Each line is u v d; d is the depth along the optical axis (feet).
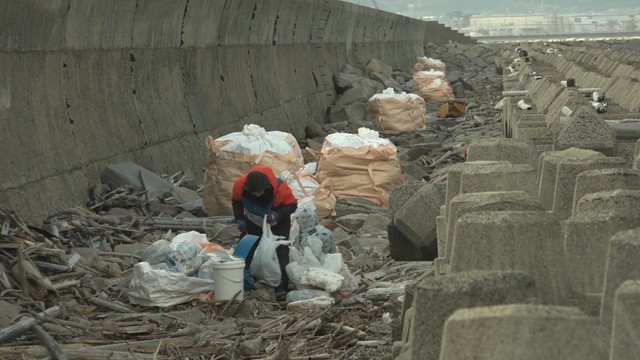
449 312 21.58
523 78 184.44
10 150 76.07
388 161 101.14
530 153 47.24
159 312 56.13
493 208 28.76
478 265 24.66
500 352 18.30
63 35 88.07
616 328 19.98
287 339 50.19
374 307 55.83
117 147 96.78
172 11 113.91
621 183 31.91
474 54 407.44
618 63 181.16
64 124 87.10
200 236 64.90
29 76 81.61
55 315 51.72
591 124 55.26
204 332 50.93
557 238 24.68
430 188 57.93
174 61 117.60
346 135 102.58
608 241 25.98
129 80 103.60
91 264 63.93
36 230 67.46
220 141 91.40
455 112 203.92
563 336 18.15
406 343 32.12
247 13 145.89
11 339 46.65
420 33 402.31
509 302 21.39
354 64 252.83
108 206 85.87
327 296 57.47
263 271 59.57
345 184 100.01
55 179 82.23
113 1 96.12
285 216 61.67
